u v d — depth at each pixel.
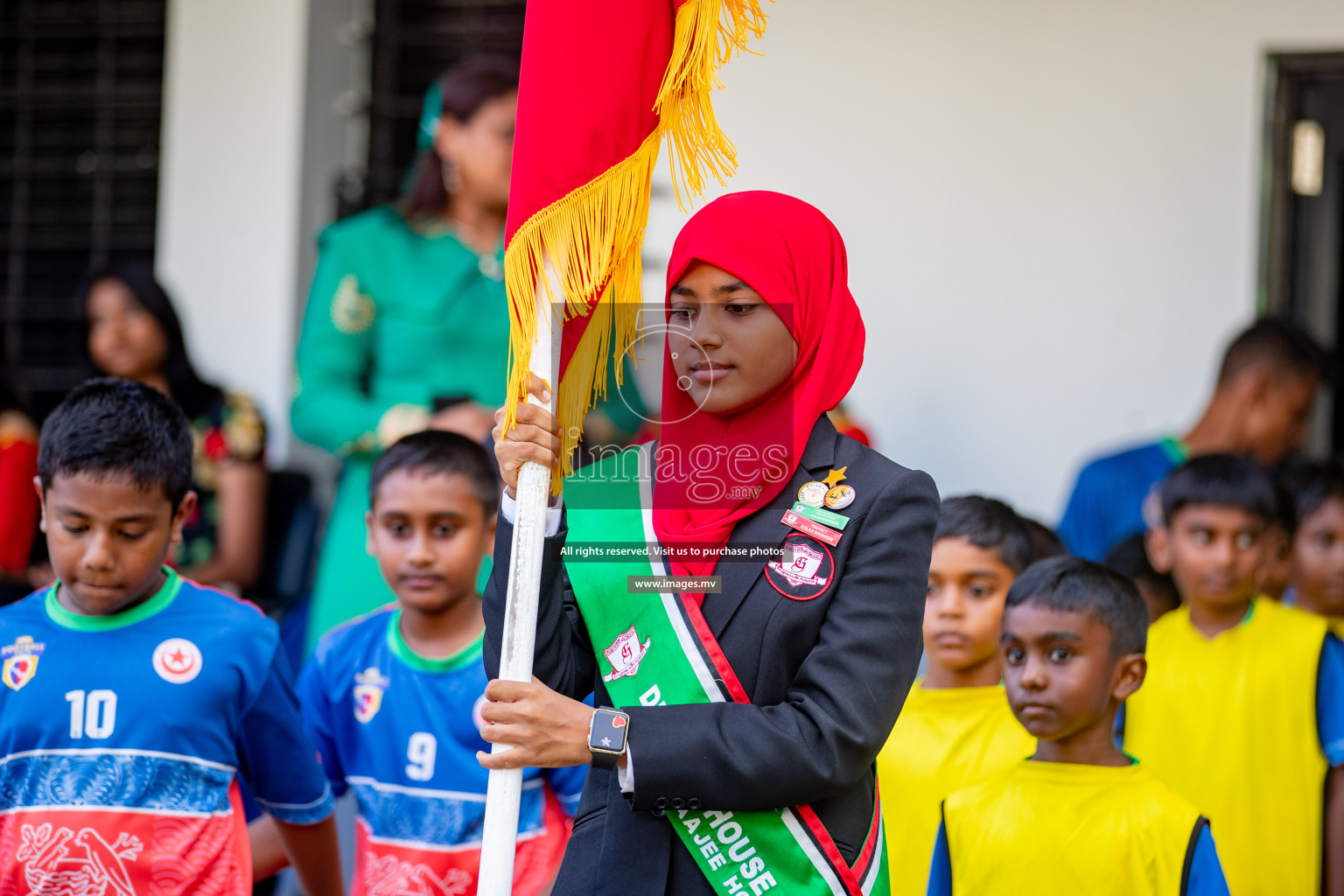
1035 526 13.78
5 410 17.67
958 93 20.28
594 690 8.55
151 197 22.59
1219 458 13.80
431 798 11.54
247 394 17.55
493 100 15.77
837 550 8.14
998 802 10.86
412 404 15.49
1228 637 13.51
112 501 9.79
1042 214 20.06
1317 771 13.11
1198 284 19.75
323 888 11.15
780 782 7.73
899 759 12.10
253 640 10.34
